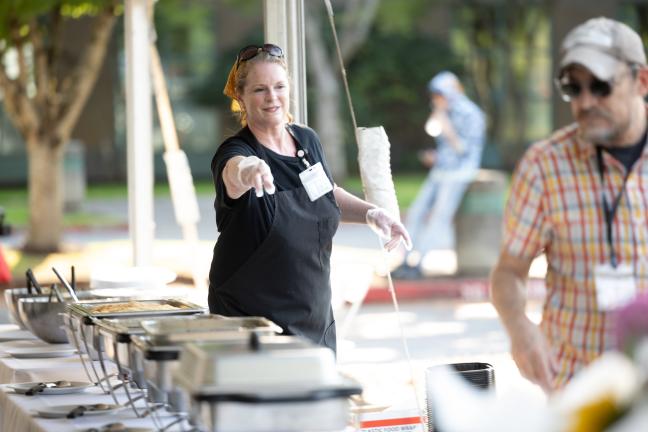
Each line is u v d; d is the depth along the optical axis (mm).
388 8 62656
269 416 4879
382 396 9109
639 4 64188
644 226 6785
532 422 3432
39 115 29734
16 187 61656
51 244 30266
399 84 67625
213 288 8062
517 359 6918
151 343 6039
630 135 6766
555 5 64750
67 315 8211
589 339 6867
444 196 26141
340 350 12688
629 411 3275
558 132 7066
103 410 7152
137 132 14031
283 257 7906
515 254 7086
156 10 65188
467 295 25031
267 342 5504
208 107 67688
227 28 67938
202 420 5043
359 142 8828
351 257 29781
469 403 3588
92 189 59781
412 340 19781
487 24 65938
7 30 28047
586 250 6859
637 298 3654
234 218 7855
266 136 8141
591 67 6527
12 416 7684
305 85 10320
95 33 28984
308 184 8008
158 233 37438
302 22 10281
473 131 26016
